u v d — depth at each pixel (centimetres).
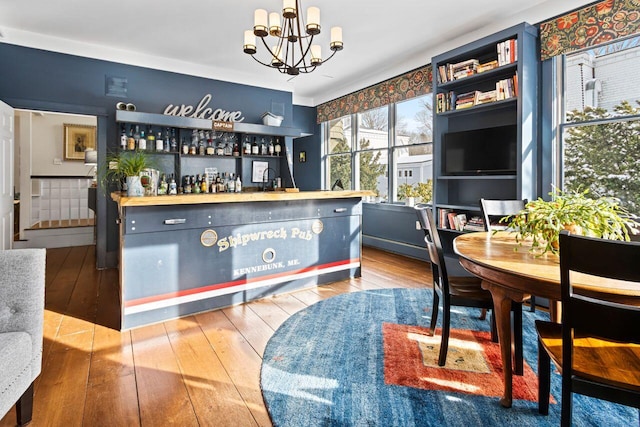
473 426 151
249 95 556
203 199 274
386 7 342
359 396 173
